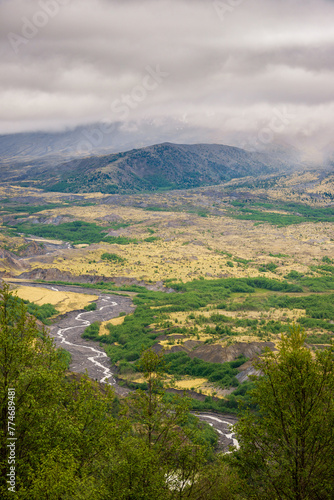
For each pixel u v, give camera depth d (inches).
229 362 6186.0
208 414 4758.9
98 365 6240.2
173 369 6225.4
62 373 1968.5
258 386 1664.6
